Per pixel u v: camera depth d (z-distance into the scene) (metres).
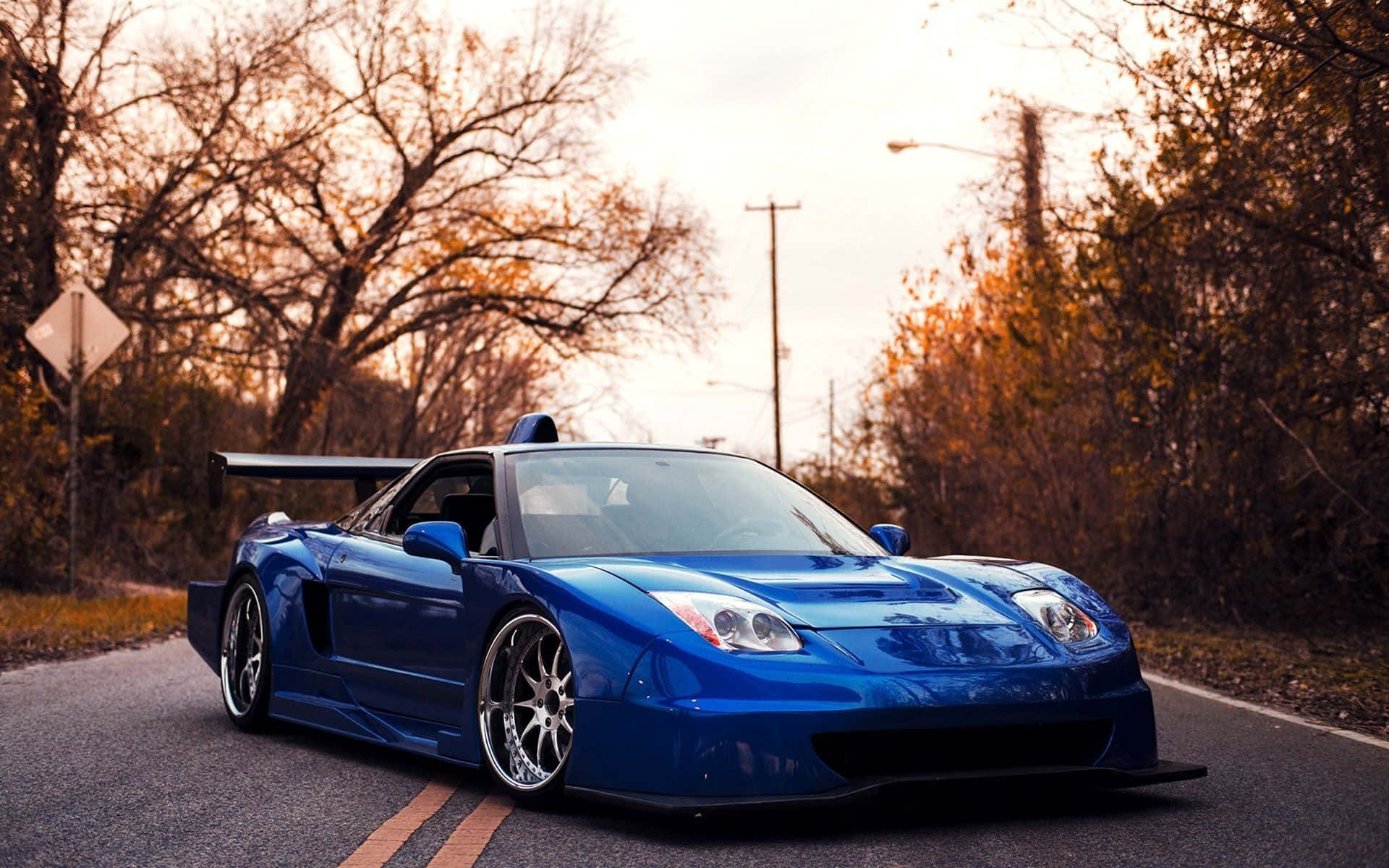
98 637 9.34
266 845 3.50
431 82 22.55
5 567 12.69
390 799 4.15
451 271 23.97
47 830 3.69
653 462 4.97
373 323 22.33
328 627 5.35
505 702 4.15
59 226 13.41
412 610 4.71
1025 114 12.09
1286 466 10.80
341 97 18.62
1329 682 7.79
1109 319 11.82
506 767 4.11
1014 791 3.65
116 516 15.09
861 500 21.70
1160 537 12.00
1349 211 8.73
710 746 3.47
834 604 3.83
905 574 4.24
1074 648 3.88
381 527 5.42
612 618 3.75
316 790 4.30
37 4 12.95
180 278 16.28
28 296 13.52
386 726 4.80
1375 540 10.28
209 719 5.95
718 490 4.89
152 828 3.71
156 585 15.03
